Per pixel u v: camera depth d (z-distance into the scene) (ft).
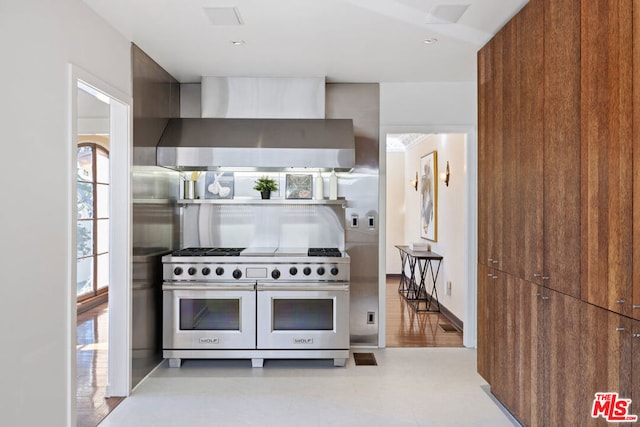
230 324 12.46
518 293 8.72
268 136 12.94
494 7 8.82
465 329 14.57
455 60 12.17
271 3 8.70
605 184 5.92
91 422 9.22
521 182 8.55
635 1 5.27
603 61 5.93
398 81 14.25
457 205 17.10
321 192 14.08
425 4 8.74
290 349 12.46
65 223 7.74
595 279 6.17
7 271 6.36
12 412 6.48
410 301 21.99
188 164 12.37
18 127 6.59
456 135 17.17
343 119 13.78
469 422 9.24
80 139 21.68
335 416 9.53
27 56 6.79
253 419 9.40
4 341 6.31
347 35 10.37
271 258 12.48
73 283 7.87
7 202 6.35
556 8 7.18
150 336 12.04
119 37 10.07
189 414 9.62
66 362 7.73
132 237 10.76
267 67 12.78
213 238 14.51
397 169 29.63
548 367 7.54
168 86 13.30
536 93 7.89
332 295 12.45
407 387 11.15
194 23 9.62
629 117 5.41
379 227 14.52
